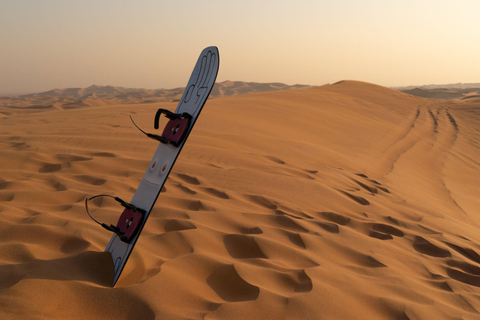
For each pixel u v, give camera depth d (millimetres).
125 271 2518
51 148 6910
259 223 4172
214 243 3354
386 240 4598
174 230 3559
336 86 44469
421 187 10492
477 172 15281
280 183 6012
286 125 14320
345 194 6355
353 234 4344
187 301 2293
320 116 18562
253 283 2629
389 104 34812
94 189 4633
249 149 8688
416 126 24000
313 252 3641
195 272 2713
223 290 2602
